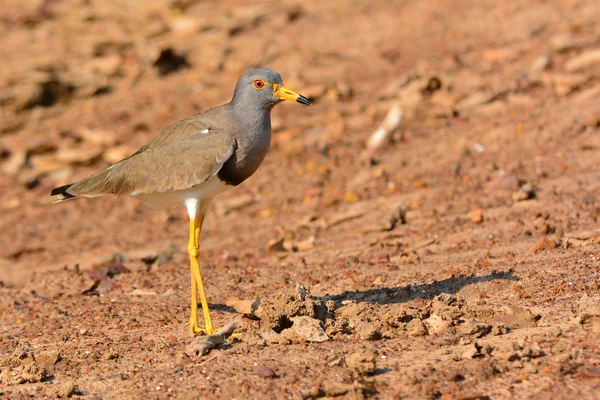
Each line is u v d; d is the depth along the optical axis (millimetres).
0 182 19188
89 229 16703
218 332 9602
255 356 9141
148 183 10719
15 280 14117
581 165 14938
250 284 11961
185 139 10617
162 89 22734
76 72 23594
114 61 24016
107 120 21125
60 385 8922
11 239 16500
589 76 18422
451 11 24453
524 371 8117
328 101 20578
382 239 13359
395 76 21125
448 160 16438
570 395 7617
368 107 19703
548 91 18656
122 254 14078
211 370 8914
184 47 24703
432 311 9797
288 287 11508
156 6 27266
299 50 23609
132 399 8539
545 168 15141
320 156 17875
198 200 10641
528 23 22484
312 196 16219
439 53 21922
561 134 16406
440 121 18516
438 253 12266
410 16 24656
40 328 11062
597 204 13125
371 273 11656
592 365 8016
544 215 12969
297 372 8602
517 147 16328
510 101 18484
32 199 18391
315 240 13961
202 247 14602
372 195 15664
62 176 19125
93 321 11094
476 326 9102
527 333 8945
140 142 19719
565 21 22141
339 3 26203
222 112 10711
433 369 8352
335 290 11148
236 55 24000
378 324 9602
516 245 12023
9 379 9219
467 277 10812
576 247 11523
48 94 22797
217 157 10414
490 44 21906
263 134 10672
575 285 10023
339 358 8727
